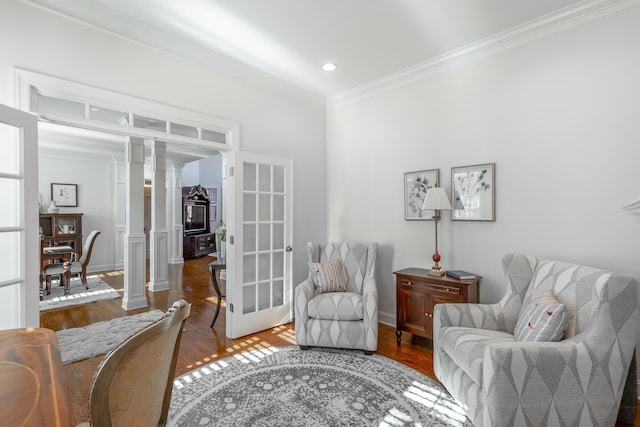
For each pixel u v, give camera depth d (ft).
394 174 11.62
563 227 8.05
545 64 8.32
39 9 6.86
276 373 7.98
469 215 9.66
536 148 8.47
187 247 28.14
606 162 7.46
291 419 6.22
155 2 7.45
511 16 8.09
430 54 10.02
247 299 10.78
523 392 4.96
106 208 23.26
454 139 10.05
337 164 13.53
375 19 8.17
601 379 5.08
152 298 15.38
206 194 31.60
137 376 2.63
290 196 12.03
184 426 6.01
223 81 10.25
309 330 9.20
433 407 6.62
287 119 12.28
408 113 11.21
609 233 7.41
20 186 6.03
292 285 12.07
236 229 10.36
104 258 23.12
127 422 2.58
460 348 6.15
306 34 8.86
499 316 7.31
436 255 9.63
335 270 10.59
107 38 7.84
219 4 7.54
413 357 8.92
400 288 9.83
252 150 11.08
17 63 6.57
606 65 7.45
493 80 9.23
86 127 7.66
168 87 8.95
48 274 15.60
